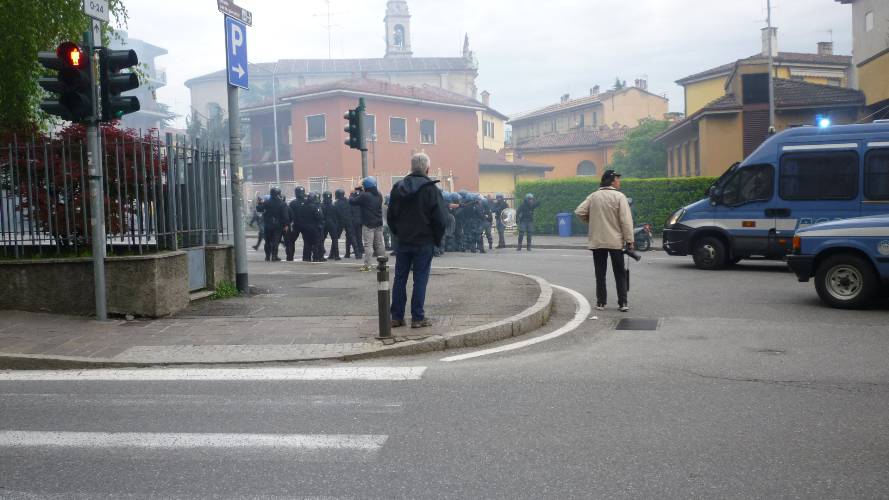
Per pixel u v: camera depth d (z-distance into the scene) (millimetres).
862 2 38438
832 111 32031
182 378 6223
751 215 14633
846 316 9203
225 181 10984
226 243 10859
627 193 27750
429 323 8117
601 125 62344
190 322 8523
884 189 13312
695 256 15359
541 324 8898
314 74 76875
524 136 77688
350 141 14656
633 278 13883
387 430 4742
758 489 3715
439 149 47688
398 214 8094
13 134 9414
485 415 5043
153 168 9328
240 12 10766
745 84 32500
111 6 11484
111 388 5930
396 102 44812
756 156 14609
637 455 4219
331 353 6961
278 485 3857
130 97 8469
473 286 11234
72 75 8141
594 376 6148
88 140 8539
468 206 22078
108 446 4508
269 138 50844
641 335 8148
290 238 19453
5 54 10281
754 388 5688
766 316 9305
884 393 5484
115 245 9219
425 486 3809
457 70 79688
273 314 8961
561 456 4215
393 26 98625
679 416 4969
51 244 9180
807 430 4637
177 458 4281
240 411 5223
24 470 4125
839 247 9938
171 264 9039
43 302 8953
